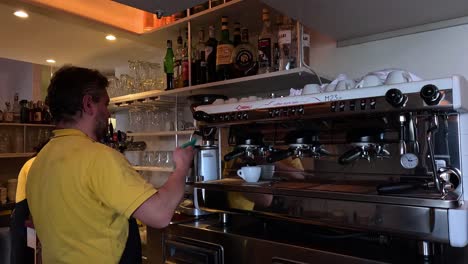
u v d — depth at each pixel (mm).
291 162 1487
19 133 3314
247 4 1626
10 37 2240
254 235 1279
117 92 2492
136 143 2463
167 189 988
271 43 1632
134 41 2256
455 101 913
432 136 1084
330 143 1352
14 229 1925
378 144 1185
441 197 959
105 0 1944
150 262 1586
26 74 4172
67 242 930
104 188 903
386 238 1116
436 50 1443
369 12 1346
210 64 1871
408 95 982
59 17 1829
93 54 2609
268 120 1307
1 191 3053
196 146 1628
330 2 1249
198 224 1485
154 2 1423
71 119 1047
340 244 1145
